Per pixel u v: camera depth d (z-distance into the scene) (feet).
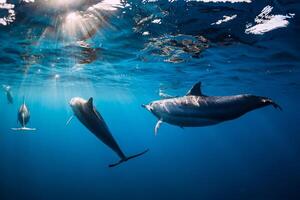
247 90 107.24
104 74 80.79
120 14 34.14
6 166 170.81
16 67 73.77
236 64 61.67
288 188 117.80
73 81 98.48
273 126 372.79
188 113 9.78
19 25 39.14
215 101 9.28
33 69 75.25
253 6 31.14
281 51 49.80
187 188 139.44
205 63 61.41
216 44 46.55
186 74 75.46
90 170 181.47
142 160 229.66
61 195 127.24
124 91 128.36
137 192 136.15
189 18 35.19
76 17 35.35
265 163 199.11
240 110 8.79
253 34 40.91
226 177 157.38
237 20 35.65
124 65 66.44
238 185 135.44
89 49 51.62
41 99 184.44
